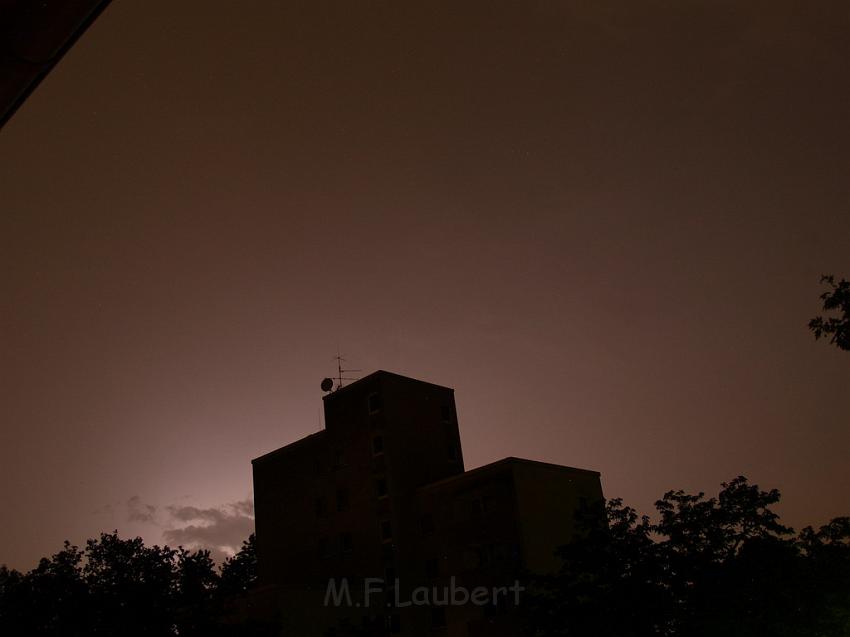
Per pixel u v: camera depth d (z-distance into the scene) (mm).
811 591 23422
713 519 25766
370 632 40188
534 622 27219
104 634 31438
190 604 33906
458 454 50875
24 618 31078
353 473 49219
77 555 33750
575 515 28484
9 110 3248
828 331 19125
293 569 50875
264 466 55594
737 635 23484
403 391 50062
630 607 25016
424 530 45875
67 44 3045
